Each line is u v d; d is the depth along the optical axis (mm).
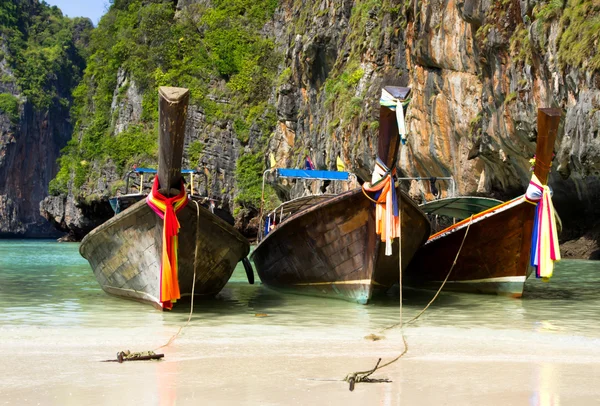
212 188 55406
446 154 28656
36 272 21688
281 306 12477
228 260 12664
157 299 11547
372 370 6453
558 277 19438
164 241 10617
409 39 31031
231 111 57531
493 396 5574
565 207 28234
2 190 102812
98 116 66938
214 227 11695
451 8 26953
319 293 13672
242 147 55875
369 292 12227
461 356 7484
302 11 49875
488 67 24766
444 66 27891
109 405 5254
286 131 48625
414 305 12766
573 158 19547
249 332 9344
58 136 112625
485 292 14383
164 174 10406
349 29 40375
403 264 13195
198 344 8250
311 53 43344
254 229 53719
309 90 45094
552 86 20562
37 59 109688
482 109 25438
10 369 6594
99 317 10828
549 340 8695
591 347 8148
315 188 41250
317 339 8711
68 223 68312
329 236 12430
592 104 18422
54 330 9352
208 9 64062
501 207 12953
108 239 12273
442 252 14703
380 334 9203
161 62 62281
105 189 60469
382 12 35750
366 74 35906
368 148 32594
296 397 5516
